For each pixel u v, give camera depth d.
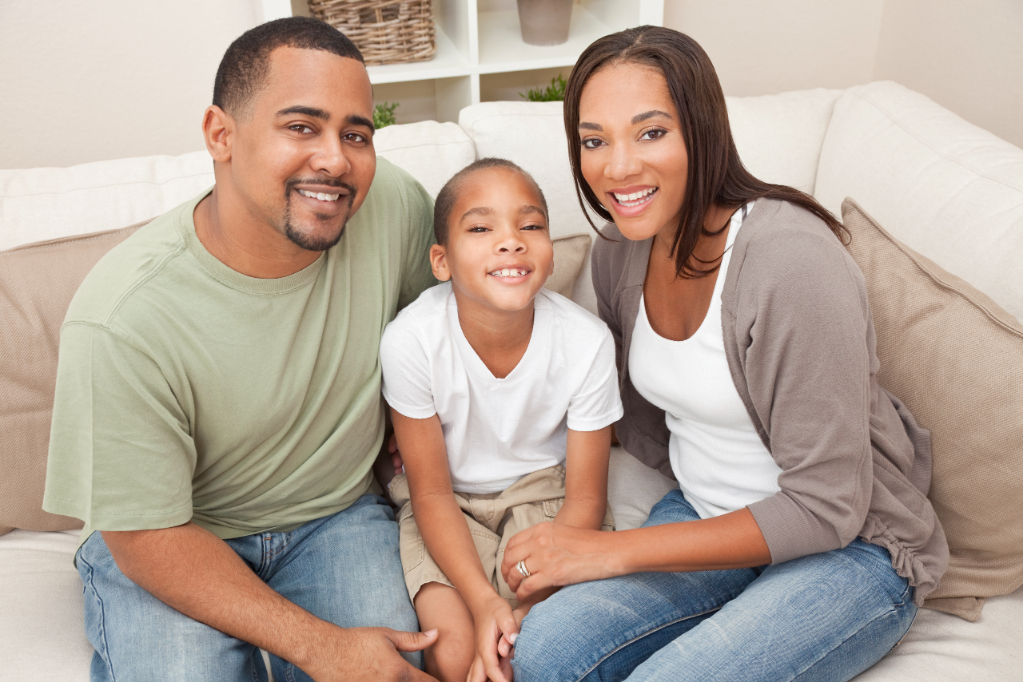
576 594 1.08
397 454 1.38
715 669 0.96
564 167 1.57
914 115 1.58
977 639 1.10
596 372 1.24
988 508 1.11
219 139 1.02
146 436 1.03
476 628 1.11
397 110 2.49
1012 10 1.93
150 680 1.00
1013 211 1.30
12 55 2.02
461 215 1.15
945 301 1.18
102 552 1.17
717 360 1.11
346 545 1.24
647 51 1.01
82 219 1.37
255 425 1.13
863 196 1.58
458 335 1.21
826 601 1.03
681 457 1.27
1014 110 1.96
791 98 1.77
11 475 1.25
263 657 1.22
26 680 1.05
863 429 1.01
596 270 1.35
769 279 1.01
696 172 1.05
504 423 1.27
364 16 2.00
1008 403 1.08
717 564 1.07
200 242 1.06
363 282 1.19
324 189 1.01
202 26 2.15
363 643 1.04
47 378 1.24
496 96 2.52
